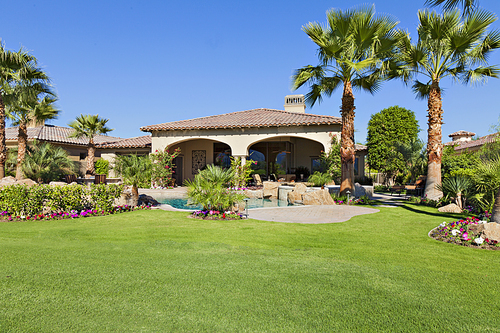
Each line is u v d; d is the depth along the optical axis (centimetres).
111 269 428
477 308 324
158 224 801
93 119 2517
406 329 281
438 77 1348
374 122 2903
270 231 720
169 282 383
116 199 1110
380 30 1228
